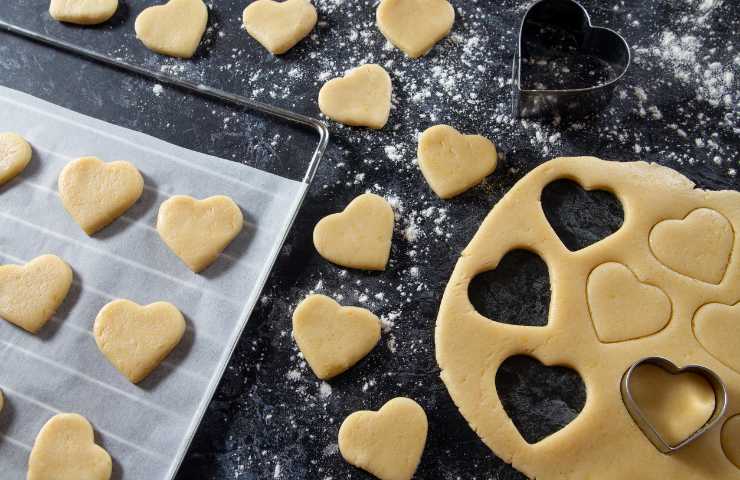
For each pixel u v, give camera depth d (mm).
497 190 405
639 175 391
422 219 401
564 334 364
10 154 409
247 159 418
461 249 394
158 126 427
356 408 368
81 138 417
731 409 348
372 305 385
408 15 438
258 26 442
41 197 408
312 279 391
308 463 360
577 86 424
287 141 420
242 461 362
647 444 346
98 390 372
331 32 448
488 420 354
